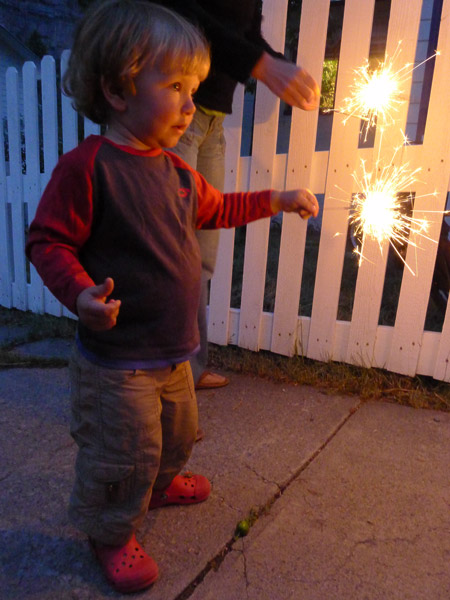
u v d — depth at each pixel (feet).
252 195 4.93
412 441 6.76
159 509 5.38
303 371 8.70
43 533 5.01
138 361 4.09
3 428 6.98
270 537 5.00
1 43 41.98
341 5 20.12
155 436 4.26
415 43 7.34
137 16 3.73
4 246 12.52
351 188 8.17
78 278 3.56
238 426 7.07
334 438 6.81
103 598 4.29
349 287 13.74
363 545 4.91
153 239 3.98
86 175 3.73
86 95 4.06
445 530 5.13
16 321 12.03
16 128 11.66
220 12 5.99
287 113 24.02
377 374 8.50
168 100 3.86
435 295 10.81
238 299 12.79
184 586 4.41
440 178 7.54
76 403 4.30
